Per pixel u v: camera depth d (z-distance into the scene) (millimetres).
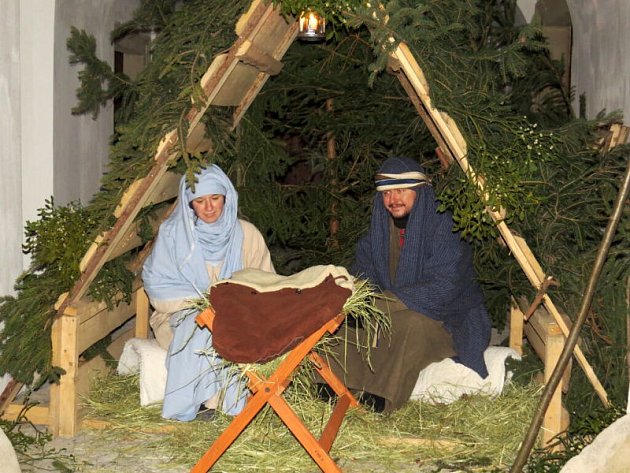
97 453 4488
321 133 6902
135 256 5887
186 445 4551
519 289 5418
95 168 6590
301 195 6973
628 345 4391
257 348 3842
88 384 5020
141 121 4648
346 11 4398
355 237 6828
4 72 4992
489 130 4586
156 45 5113
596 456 3334
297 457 4426
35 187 5773
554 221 4703
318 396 4965
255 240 5309
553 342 4457
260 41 4711
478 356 5102
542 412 3525
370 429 4699
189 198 5020
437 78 4465
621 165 4816
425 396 5043
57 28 5758
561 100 7141
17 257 5156
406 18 4574
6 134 5027
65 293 4648
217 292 4105
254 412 4055
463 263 5133
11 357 4555
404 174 5156
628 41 5594
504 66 5156
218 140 5312
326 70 6527
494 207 4336
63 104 5926
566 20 8750
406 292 5023
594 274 3447
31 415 4836
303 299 4016
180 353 4832
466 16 5391
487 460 4371
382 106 6613
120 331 6336
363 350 4926
